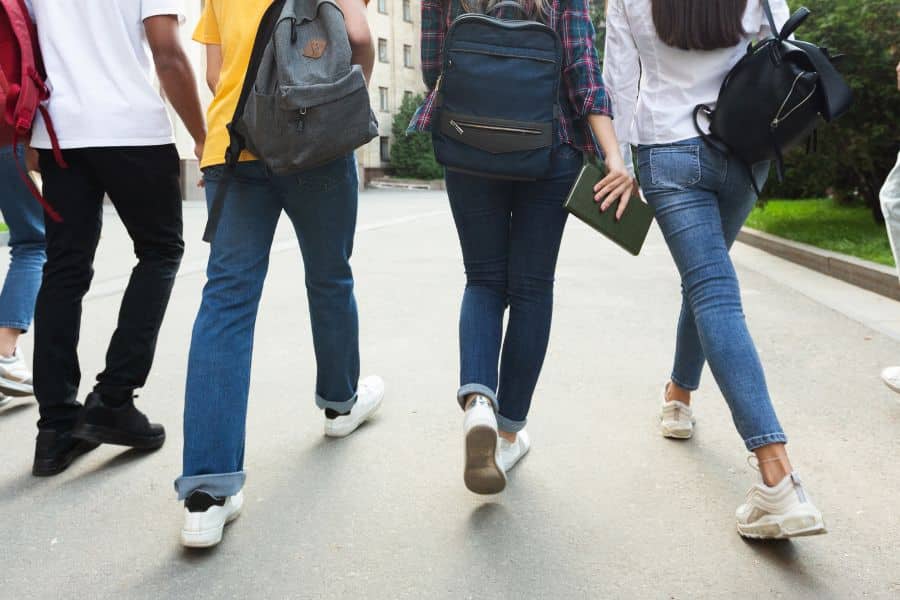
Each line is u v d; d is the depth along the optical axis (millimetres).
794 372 4309
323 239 2814
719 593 2148
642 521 2576
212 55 2656
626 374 4266
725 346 2436
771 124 2455
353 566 2312
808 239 9594
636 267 8391
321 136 2373
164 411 3703
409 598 2143
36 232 3783
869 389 3990
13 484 2896
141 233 3076
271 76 2395
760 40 2607
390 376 4254
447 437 3346
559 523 2566
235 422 2469
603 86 2549
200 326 2480
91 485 2883
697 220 2547
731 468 3000
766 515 2357
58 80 2941
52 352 3002
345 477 2943
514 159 2469
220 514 2439
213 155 2525
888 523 2545
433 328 5441
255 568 2309
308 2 2422
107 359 3059
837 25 8680
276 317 5770
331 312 3049
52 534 2521
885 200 3578
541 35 2459
